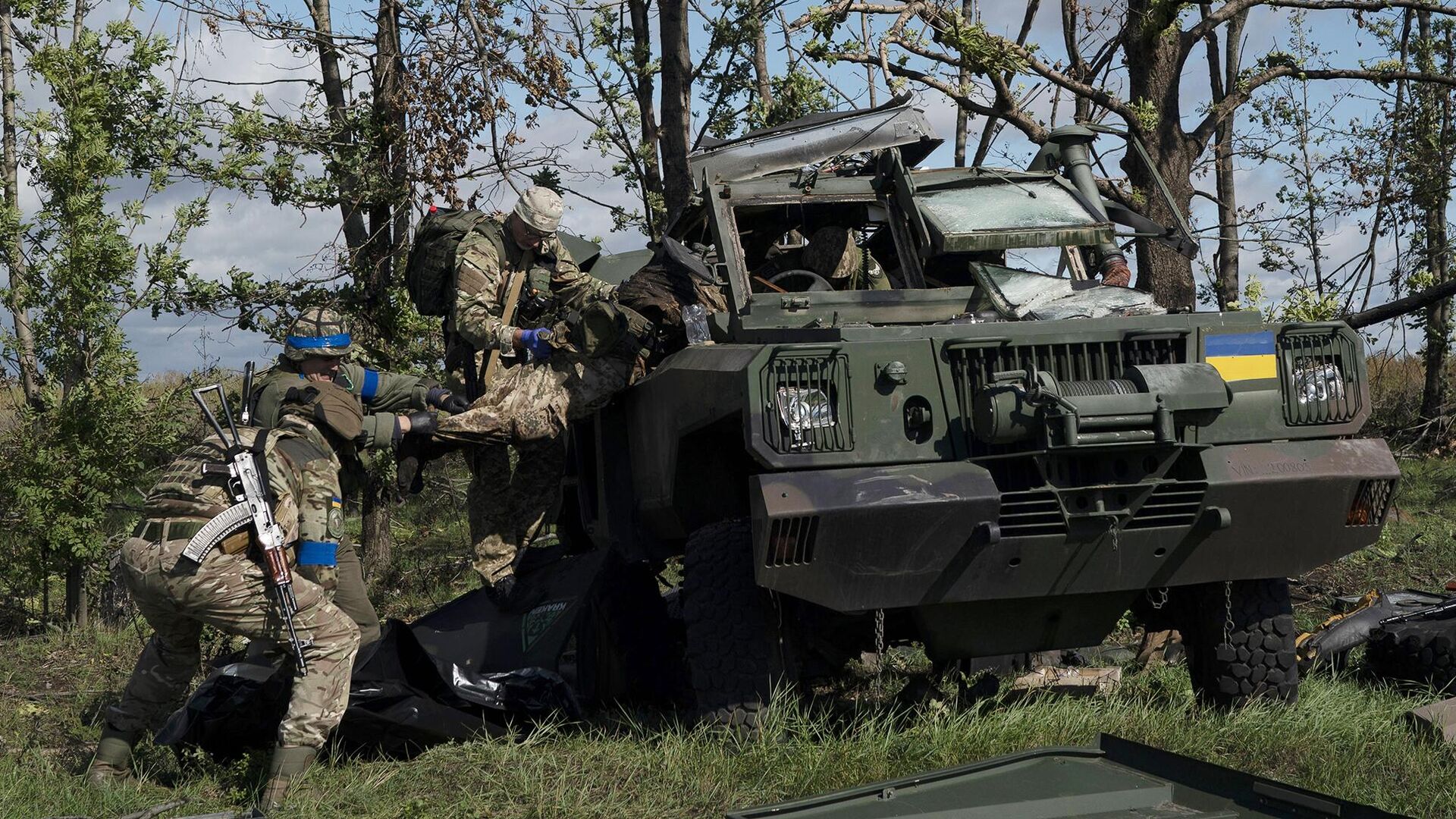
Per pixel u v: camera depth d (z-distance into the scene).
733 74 11.05
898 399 4.31
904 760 4.42
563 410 5.52
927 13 8.60
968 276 6.27
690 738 4.65
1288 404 4.59
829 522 4.13
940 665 5.51
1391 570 8.64
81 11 9.34
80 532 8.51
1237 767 4.41
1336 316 8.07
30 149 8.70
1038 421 4.24
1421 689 5.46
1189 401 4.33
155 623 4.56
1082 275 5.79
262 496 4.33
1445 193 13.64
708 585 4.73
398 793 4.41
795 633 4.90
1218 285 13.35
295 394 4.65
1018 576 4.43
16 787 4.47
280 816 4.14
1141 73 9.20
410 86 8.80
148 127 9.02
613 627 5.57
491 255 5.90
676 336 5.71
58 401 8.66
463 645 5.61
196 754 4.88
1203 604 5.07
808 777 4.25
